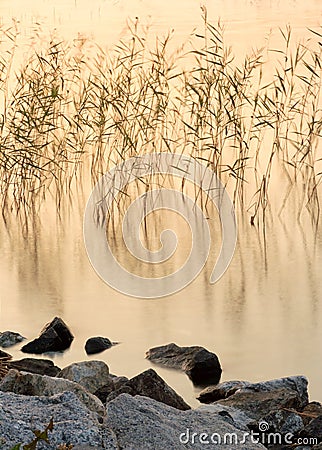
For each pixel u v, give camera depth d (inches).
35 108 1758.1
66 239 1541.6
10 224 1637.6
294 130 2032.5
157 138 1951.3
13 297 1273.4
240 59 2402.8
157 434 738.8
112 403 778.2
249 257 1413.6
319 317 1162.6
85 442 695.7
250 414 854.5
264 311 1192.8
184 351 1047.0
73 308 1226.0
